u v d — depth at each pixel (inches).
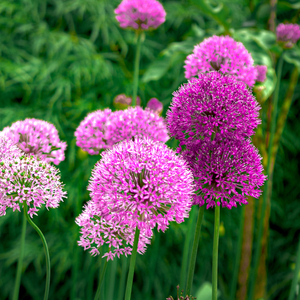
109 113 37.4
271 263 86.5
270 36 53.4
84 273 71.0
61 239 72.1
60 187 30.4
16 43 77.9
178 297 31.3
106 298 43.1
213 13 55.4
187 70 33.6
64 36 75.0
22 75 70.8
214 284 30.5
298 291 39.6
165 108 74.5
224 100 30.0
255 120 30.5
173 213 28.9
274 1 63.2
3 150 30.2
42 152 34.9
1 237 74.4
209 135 30.3
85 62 73.1
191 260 31.4
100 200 29.3
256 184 30.2
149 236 29.9
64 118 72.8
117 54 82.4
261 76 39.8
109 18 77.4
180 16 81.4
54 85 71.0
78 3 74.4
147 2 40.9
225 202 30.3
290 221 86.9
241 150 30.2
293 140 83.0
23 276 72.2
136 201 28.5
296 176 90.1
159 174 28.5
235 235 82.1
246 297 64.8
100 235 30.9
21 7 76.7
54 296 71.4
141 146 29.5
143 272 74.8
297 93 84.0
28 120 35.0
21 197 29.3
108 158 29.5
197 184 30.3
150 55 80.9
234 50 32.8
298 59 52.4
